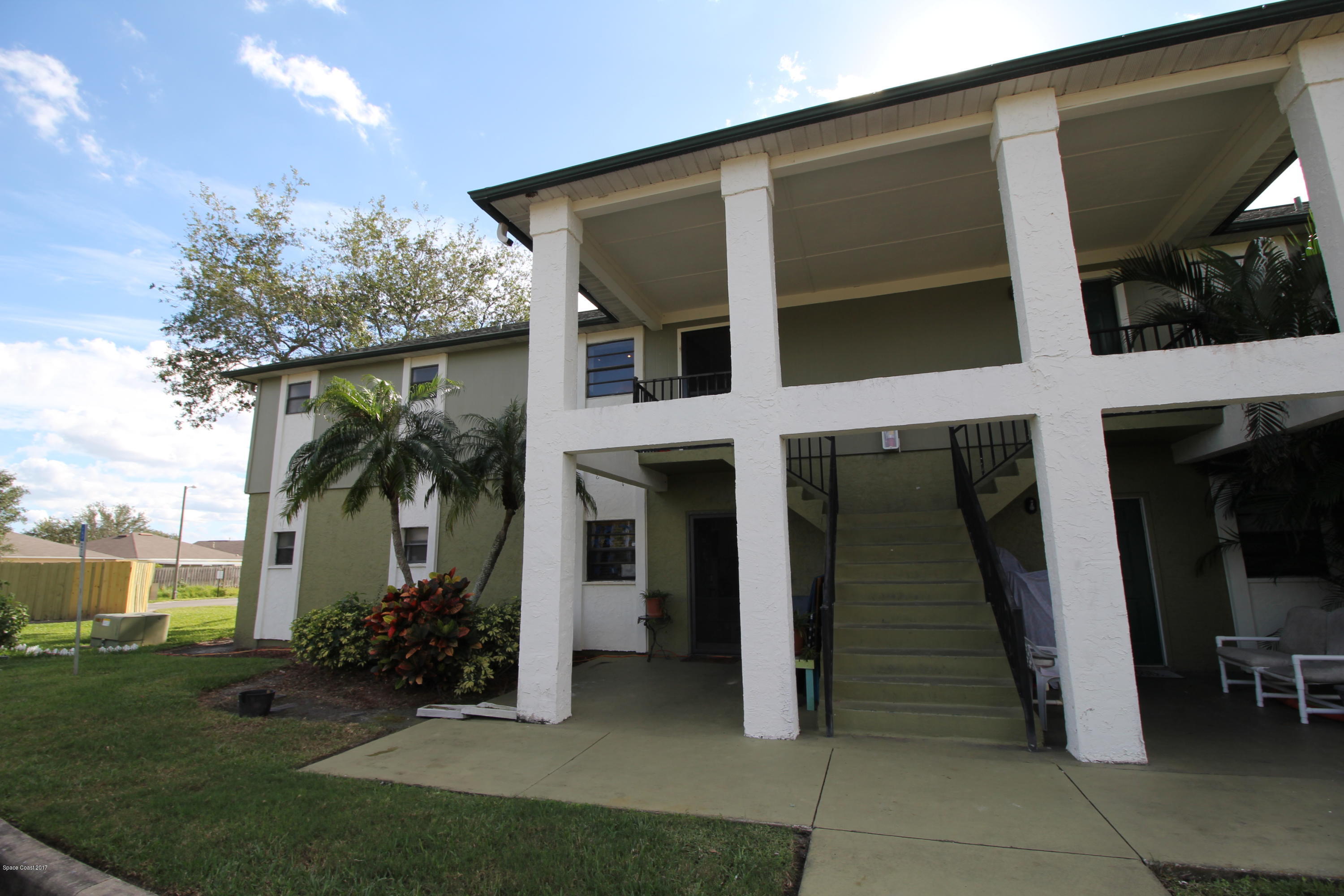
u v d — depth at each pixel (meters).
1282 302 6.37
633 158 6.64
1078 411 5.27
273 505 13.81
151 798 4.51
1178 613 8.45
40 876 3.45
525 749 5.63
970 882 3.24
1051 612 7.86
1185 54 5.34
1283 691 6.97
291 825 4.02
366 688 8.29
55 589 21.97
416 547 12.63
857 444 9.80
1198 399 5.08
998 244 8.81
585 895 3.20
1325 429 6.39
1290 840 3.60
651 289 10.14
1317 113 5.12
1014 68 5.49
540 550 6.73
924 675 6.26
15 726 6.46
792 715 5.68
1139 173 7.13
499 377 12.68
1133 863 3.38
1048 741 5.55
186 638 15.55
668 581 10.76
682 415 6.39
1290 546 8.23
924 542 8.02
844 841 3.70
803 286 10.07
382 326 24.58
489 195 7.23
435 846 3.72
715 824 3.95
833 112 5.96
